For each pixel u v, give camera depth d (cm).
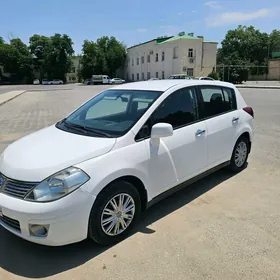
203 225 304
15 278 233
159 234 289
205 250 263
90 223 251
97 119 329
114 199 266
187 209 340
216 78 4247
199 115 366
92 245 273
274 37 6588
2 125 948
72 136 297
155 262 247
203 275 231
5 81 6925
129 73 6638
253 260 248
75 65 7725
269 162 506
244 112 446
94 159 256
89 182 245
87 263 248
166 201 362
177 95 342
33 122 1009
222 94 414
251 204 351
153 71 5422
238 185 408
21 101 1891
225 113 410
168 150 312
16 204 235
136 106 325
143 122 299
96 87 4238
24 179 242
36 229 235
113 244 273
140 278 229
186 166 340
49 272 239
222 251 261
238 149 445
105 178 253
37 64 7206
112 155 266
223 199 365
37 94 2666
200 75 4694
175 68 4681
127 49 6638
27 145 293
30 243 278
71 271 239
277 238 280
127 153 275
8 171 255
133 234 289
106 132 294
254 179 429
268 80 5262
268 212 331
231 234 287
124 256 256
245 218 318
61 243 239
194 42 4556
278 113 1095
